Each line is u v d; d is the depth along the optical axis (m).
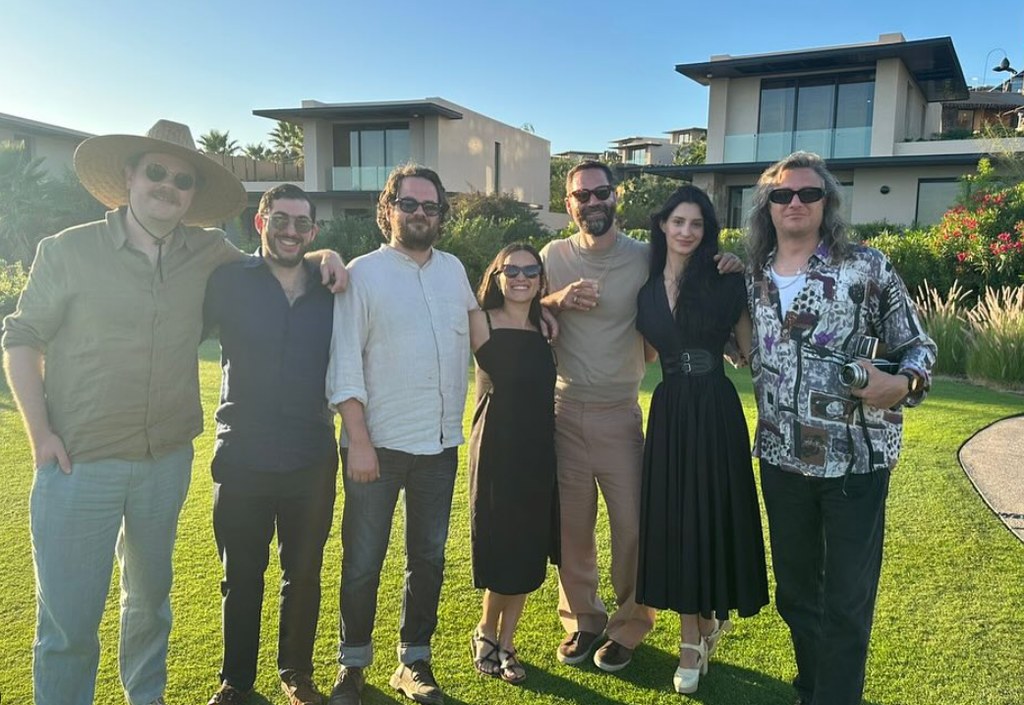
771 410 2.57
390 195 2.73
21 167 18.97
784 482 2.57
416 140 26.52
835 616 2.46
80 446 2.35
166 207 2.40
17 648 3.08
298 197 2.56
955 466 5.34
